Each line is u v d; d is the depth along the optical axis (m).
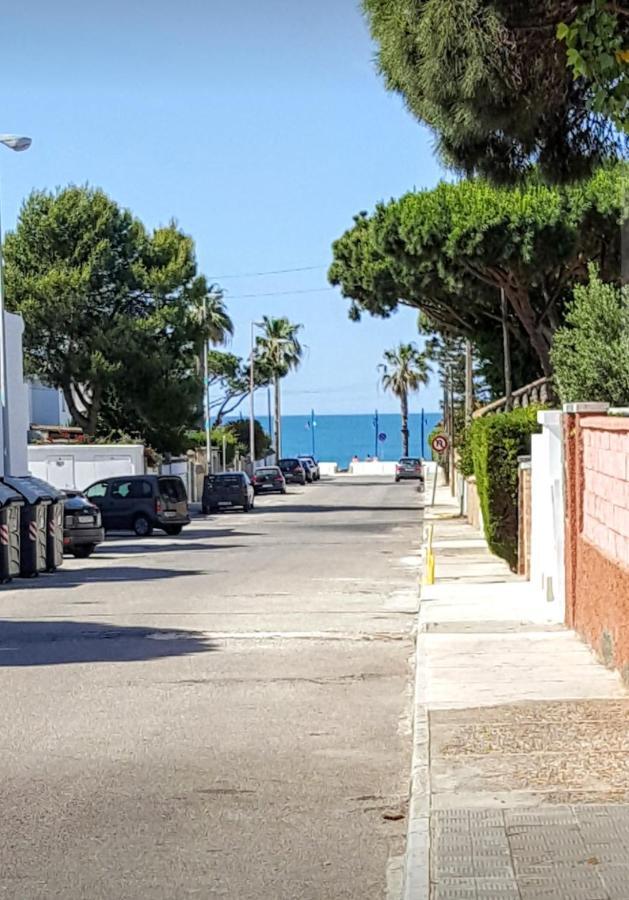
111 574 25.28
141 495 38.84
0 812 7.59
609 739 8.70
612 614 11.62
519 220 31.39
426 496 62.53
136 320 58.84
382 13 12.72
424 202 33.25
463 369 65.44
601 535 12.46
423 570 24.56
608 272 32.72
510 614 16.55
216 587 22.05
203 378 75.19
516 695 10.61
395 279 37.19
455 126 12.59
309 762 8.90
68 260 59.03
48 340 58.84
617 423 11.03
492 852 6.23
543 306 35.12
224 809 7.66
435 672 11.98
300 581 23.09
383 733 9.89
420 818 6.88
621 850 6.18
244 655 14.09
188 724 10.24
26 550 24.52
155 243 60.47
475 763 8.14
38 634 15.98
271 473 71.25
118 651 14.43
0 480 24.52
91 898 6.04
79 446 50.09
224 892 6.13
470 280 33.94
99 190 59.72
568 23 11.49
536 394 35.75
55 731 9.95
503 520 25.92
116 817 7.48
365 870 6.48
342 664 13.42
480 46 11.55
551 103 12.49
